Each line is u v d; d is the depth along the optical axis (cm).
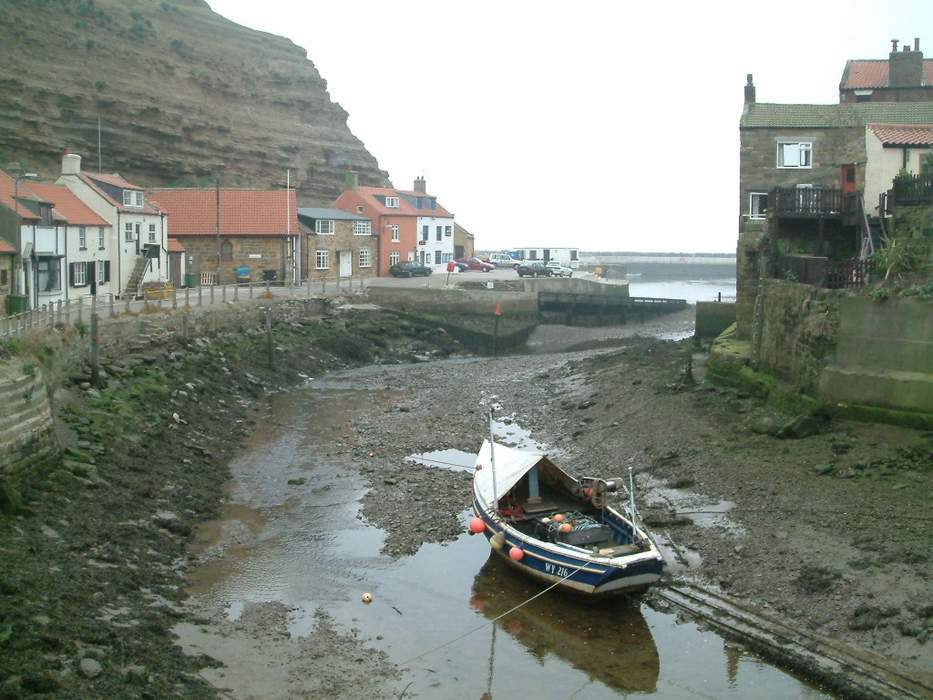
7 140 7088
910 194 2873
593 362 4447
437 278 7381
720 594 1836
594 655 1670
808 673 1544
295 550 2155
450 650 1695
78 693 1331
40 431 2142
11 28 7638
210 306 4447
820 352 2533
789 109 4247
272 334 4756
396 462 2903
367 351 5188
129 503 2214
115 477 2312
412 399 3962
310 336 4984
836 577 1781
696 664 1617
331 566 2069
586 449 2912
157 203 6312
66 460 2261
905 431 2295
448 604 1889
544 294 6550
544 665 1642
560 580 1864
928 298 2286
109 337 3347
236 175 9131
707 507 2233
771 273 3050
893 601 1673
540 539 1988
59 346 2798
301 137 10331
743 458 2456
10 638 1416
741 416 2778
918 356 2311
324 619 1805
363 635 1747
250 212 6456
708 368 3297
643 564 1767
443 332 5709
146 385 3152
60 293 4288
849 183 3350
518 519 2073
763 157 4103
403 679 1587
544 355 5491
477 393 4084
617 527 1967
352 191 7744
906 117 4116
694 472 2461
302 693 1517
